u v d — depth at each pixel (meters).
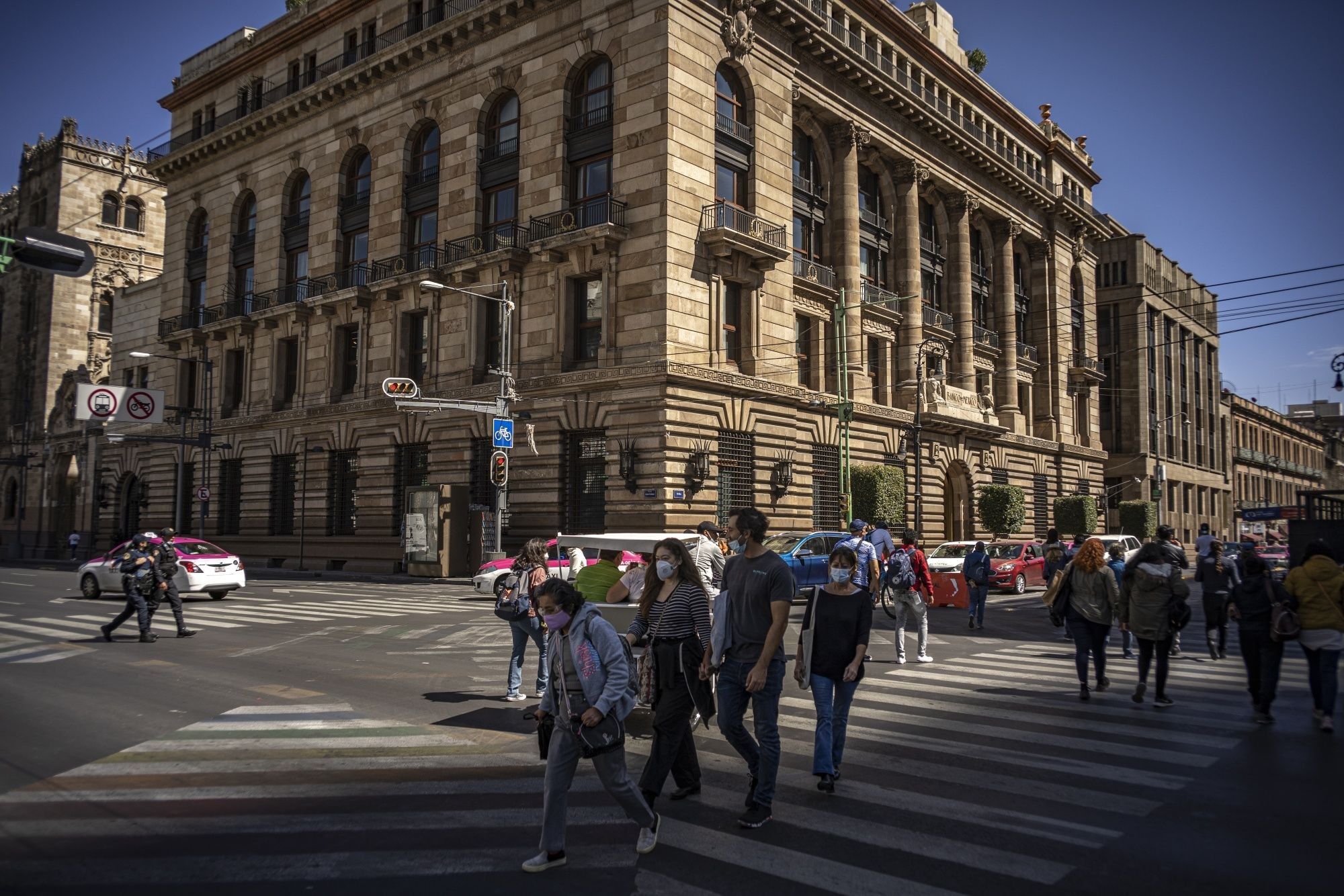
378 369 35.78
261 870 5.22
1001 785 6.89
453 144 33.97
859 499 33.19
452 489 31.22
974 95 45.34
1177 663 13.61
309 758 7.79
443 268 32.88
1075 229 54.50
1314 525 25.16
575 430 29.28
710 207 29.09
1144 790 6.76
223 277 44.19
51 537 58.84
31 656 13.53
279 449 39.47
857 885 4.98
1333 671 8.73
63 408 59.50
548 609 5.36
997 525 40.72
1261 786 6.86
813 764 6.74
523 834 5.86
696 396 28.02
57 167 62.44
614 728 5.29
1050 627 18.39
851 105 36.38
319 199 39.31
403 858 5.41
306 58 41.22
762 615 6.32
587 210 29.81
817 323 34.75
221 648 14.53
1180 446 68.00
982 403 43.62
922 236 42.78
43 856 5.47
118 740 8.41
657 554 6.73
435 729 8.86
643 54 28.62
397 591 26.30
